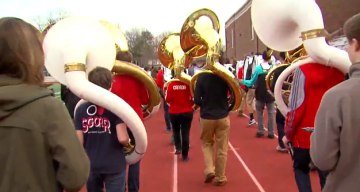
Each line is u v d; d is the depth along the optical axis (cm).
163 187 507
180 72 592
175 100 611
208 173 495
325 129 184
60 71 298
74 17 305
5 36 162
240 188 488
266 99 766
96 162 296
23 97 159
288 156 636
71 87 281
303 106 327
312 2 326
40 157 161
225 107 475
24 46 163
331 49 314
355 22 186
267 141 760
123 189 308
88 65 310
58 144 162
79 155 168
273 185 495
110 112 297
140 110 388
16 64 163
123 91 375
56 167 168
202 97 477
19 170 157
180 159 649
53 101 169
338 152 185
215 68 446
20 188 157
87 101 302
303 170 345
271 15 352
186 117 611
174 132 664
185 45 509
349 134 178
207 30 473
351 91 180
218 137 483
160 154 692
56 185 167
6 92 157
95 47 305
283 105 384
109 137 298
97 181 303
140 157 327
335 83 325
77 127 304
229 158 643
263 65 756
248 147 716
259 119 796
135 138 305
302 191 338
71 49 288
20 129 158
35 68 167
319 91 326
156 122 1091
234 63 1326
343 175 187
